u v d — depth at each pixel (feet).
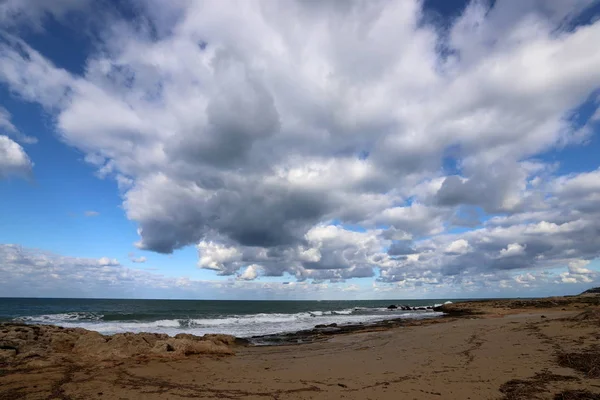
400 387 25.81
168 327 96.17
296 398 24.25
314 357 41.93
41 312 171.73
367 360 37.78
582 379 24.91
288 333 79.87
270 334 78.23
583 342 36.68
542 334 44.37
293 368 34.55
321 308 267.18
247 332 83.30
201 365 36.37
